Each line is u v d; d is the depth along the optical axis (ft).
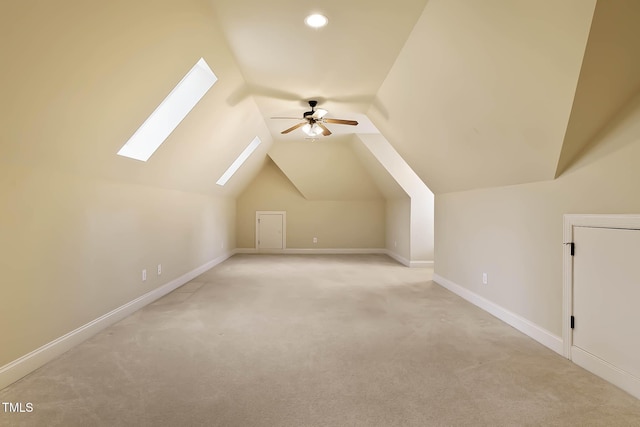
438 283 16.84
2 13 4.99
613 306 7.12
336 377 7.37
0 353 6.89
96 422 5.73
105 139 9.16
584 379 7.29
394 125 14.51
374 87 12.89
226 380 7.22
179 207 16.38
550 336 8.97
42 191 8.00
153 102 9.64
